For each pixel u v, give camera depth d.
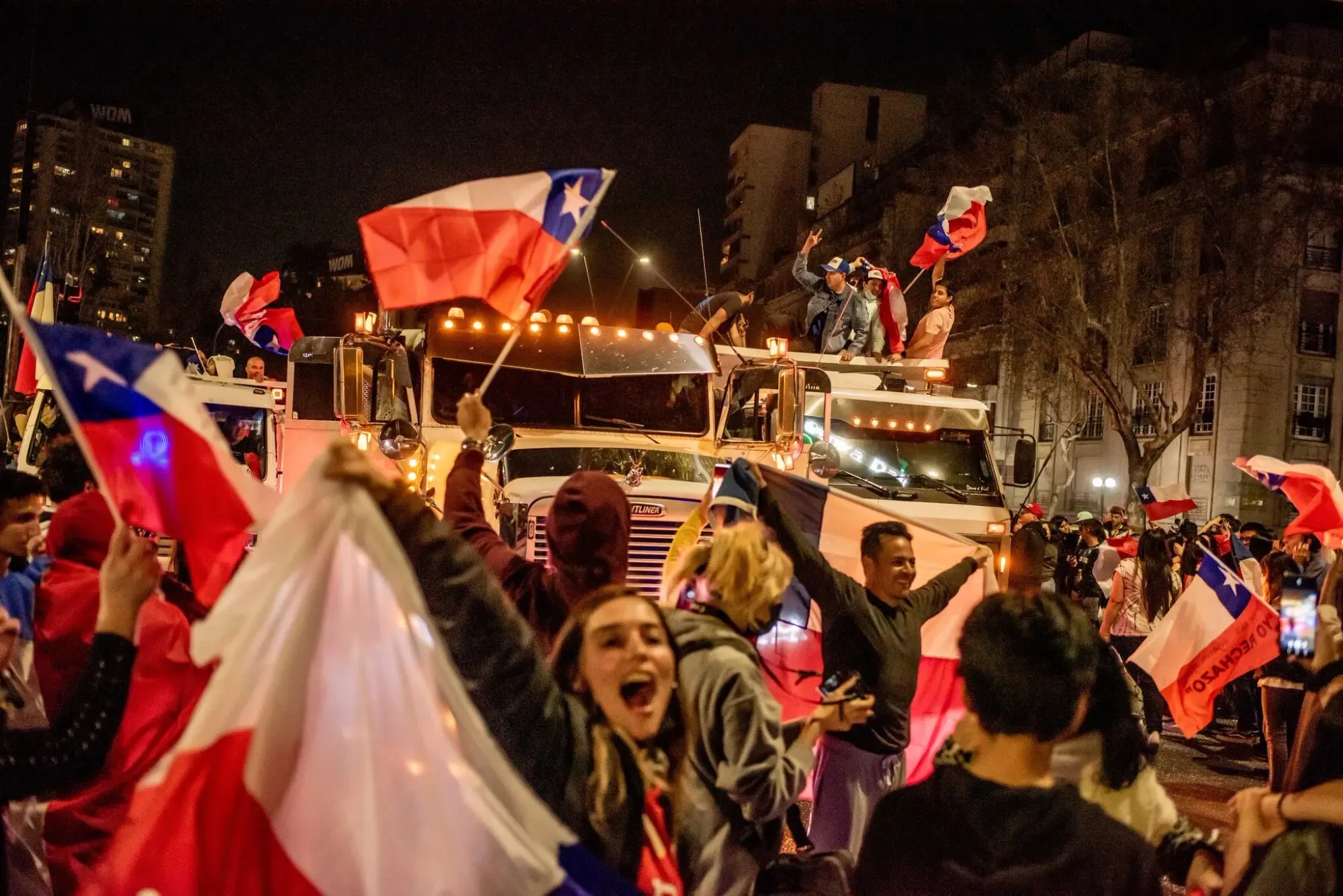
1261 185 28.48
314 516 2.03
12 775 2.21
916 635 3.98
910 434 11.06
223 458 2.25
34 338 2.16
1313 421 33.00
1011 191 32.34
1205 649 5.18
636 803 2.33
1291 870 2.32
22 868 3.02
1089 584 11.23
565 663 2.53
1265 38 30.05
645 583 7.20
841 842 3.80
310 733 1.98
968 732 2.25
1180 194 30.22
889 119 76.44
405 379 7.51
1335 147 29.02
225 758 1.95
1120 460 38.69
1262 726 8.96
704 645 2.79
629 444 8.27
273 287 12.54
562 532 3.32
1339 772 2.38
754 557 3.02
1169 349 35.22
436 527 2.14
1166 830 2.64
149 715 3.10
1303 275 32.91
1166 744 9.41
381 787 1.97
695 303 11.57
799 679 5.06
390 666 2.00
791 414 8.19
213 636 2.01
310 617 2.00
